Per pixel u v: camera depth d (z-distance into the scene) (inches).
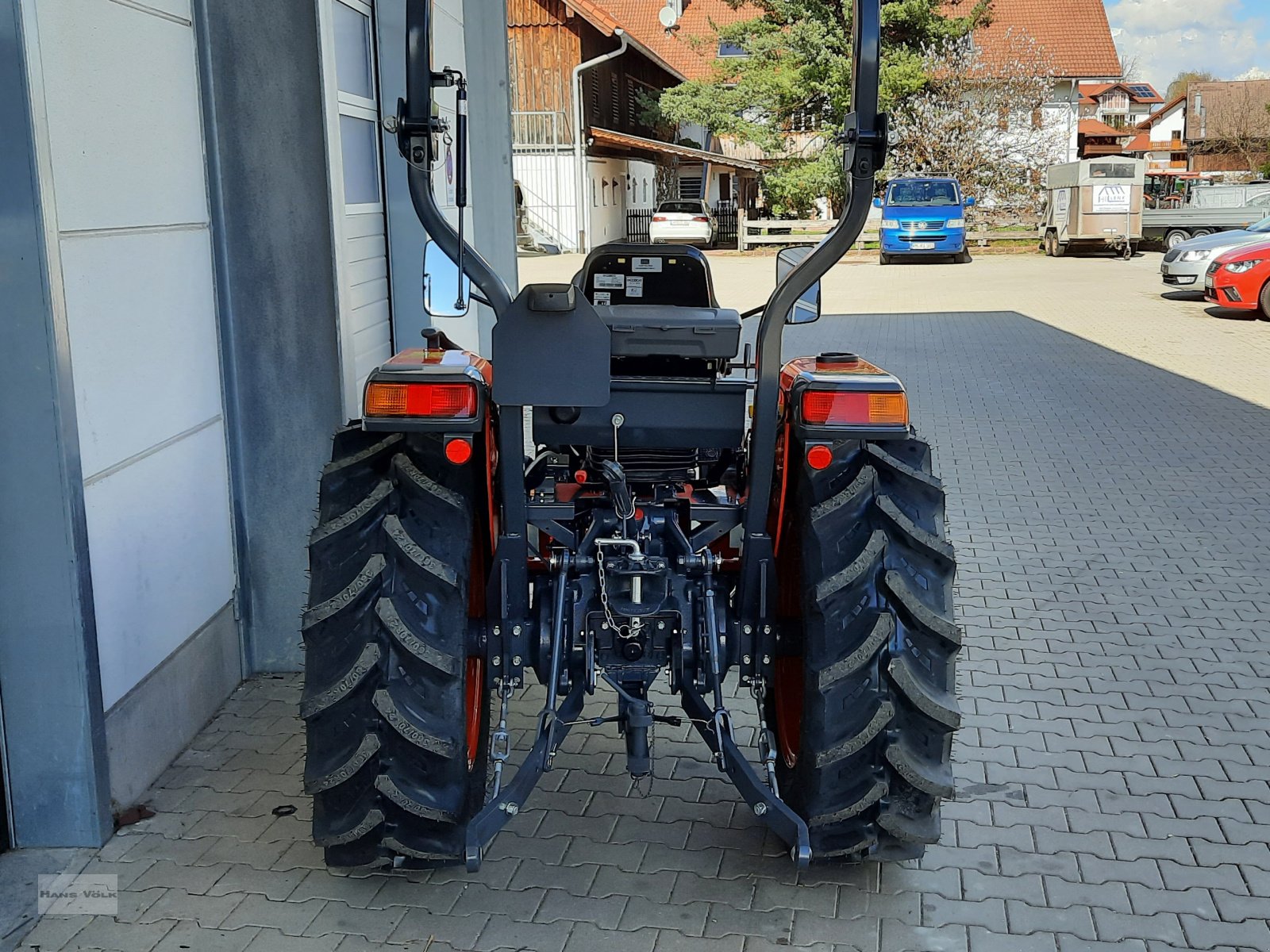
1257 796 153.3
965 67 1302.9
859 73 109.4
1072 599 226.8
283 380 177.8
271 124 171.3
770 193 1315.2
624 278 175.8
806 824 124.9
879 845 128.9
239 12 168.4
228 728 170.6
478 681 139.3
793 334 619.5
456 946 121.9
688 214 1255.5
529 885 132.9
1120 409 410.0
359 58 228.1
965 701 182.1
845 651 120.2
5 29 121.5
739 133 1288.1
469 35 320.2
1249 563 246.4
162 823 145.6
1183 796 153.3
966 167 1298.0
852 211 114.0
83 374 137.2
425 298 130.1
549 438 127.2
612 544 124.5
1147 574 240.8
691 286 175.8
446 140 243.1
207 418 172.4
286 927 125.0
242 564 183.9
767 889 132.1
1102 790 154.6
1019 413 403.9
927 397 434.0
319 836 121.6
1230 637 207.3
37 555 132.9
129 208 148.5
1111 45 1683.1
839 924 125.7
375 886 132.4
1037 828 145.3
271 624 186.7
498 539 129.3
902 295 823.7
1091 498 297.7
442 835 123.9
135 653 150.3
